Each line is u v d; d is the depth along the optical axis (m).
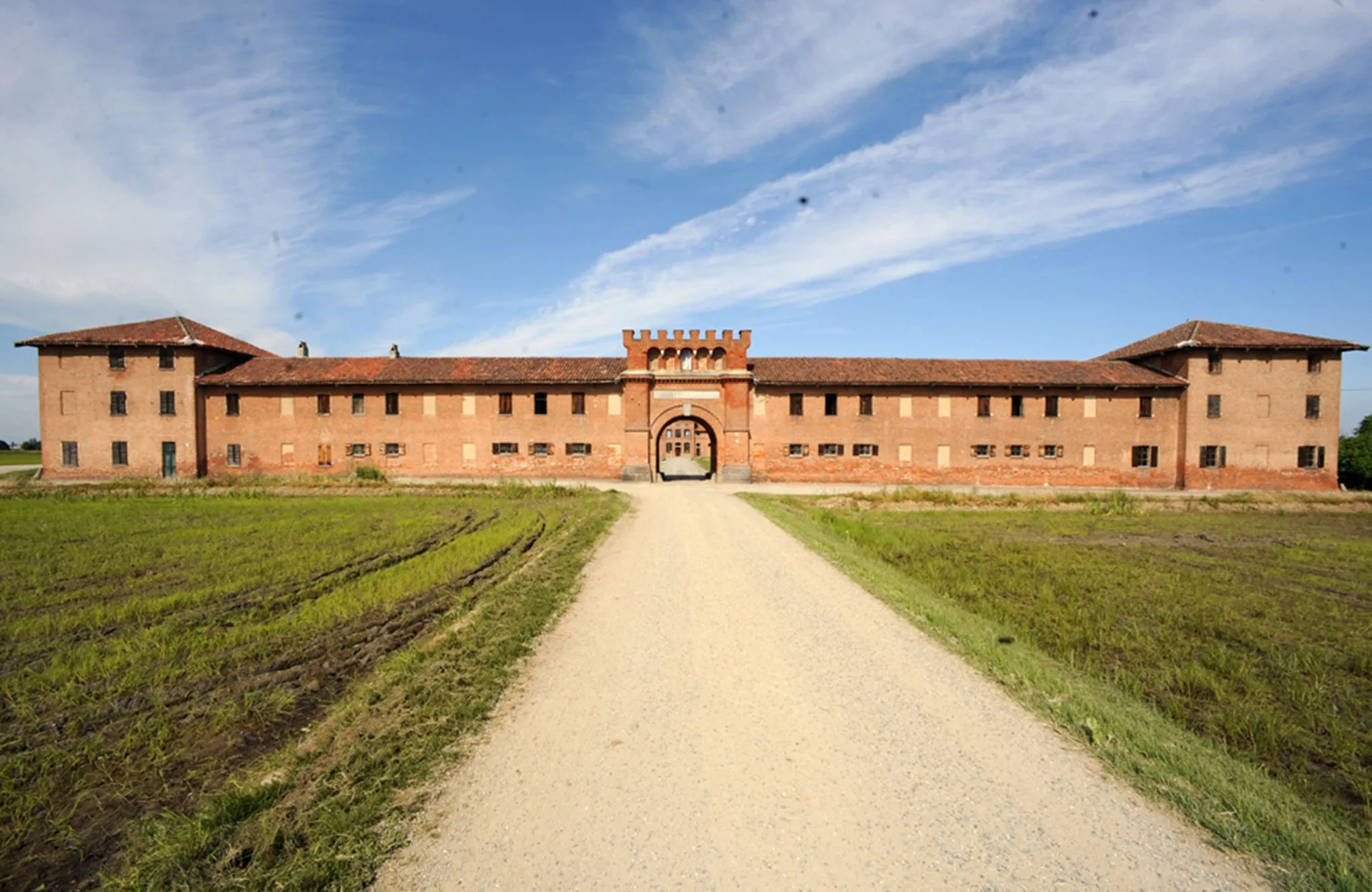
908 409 46.22
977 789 5.46
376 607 11.90
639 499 32.41
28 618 11.34
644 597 12.27
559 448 46.44
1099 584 14.66
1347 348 44.97
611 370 47.28
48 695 8.07
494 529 21.48
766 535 20.28
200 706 7.61
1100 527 25.95
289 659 9.25
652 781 5.59
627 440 45.78
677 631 10.09
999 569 16.39
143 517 25.55
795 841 4.73
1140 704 7.48
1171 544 21.30
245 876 4.43
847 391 46.19
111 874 4.71
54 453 45.06
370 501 32.78
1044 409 46.25
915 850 4.62
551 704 7.30
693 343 46.25
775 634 9.91
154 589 13.52
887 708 7.14
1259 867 4.46
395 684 7.88
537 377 46.16
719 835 4.80
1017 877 4.33
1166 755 5.99
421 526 22.92
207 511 27.62
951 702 7.31
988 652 8.85
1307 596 13.86
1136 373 46.97
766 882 4.28
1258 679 8.78
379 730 6.59
